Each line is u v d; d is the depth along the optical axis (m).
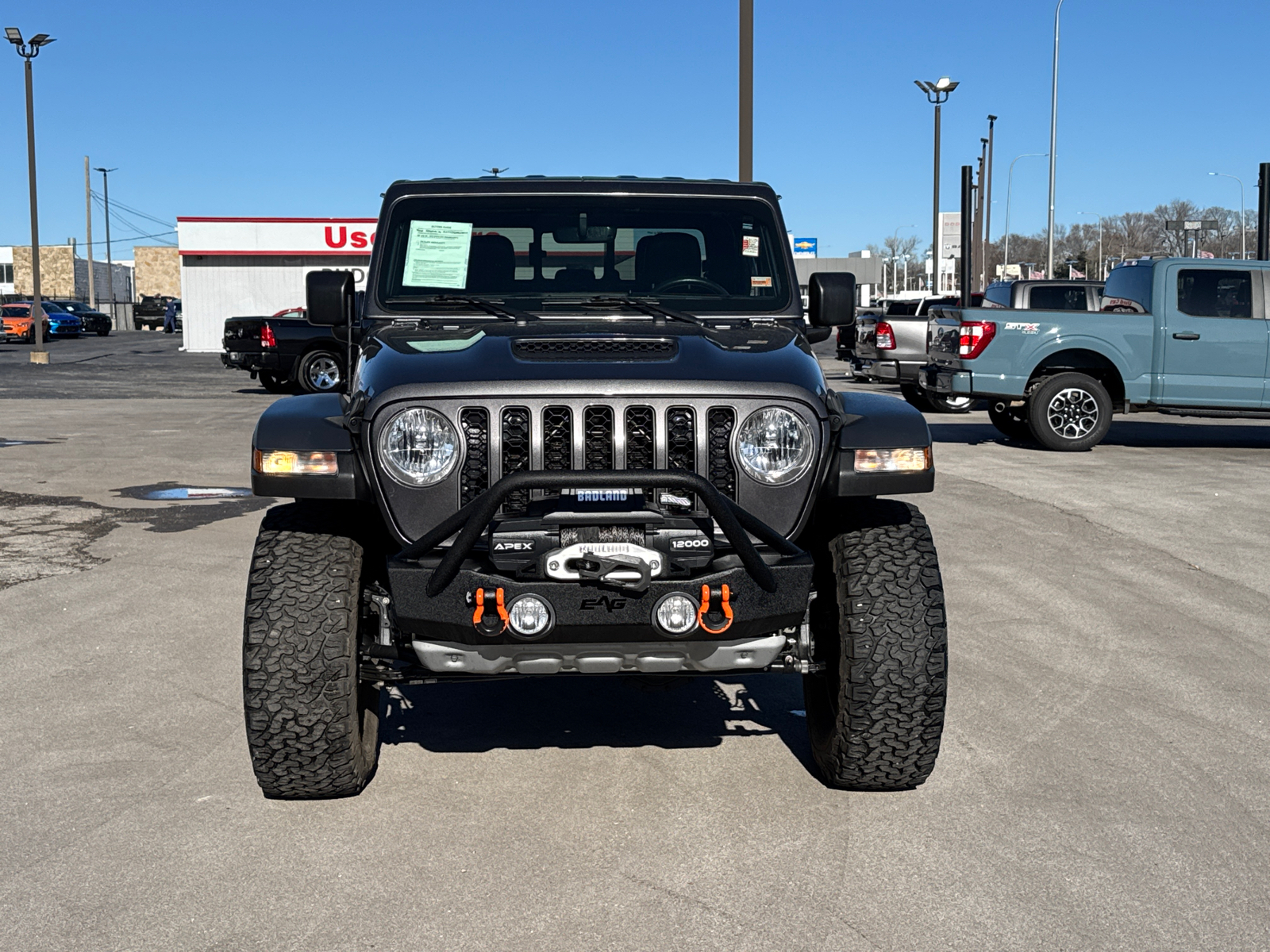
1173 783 4.21
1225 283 13.74
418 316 4.84
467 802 4.06
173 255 102.56
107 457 12.89
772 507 3.74
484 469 3.70
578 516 3.57
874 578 3.93
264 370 23.55
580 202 5.02
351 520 4.08
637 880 3.49
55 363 34.41
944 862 3.60
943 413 19.50
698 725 4.86
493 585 3.51
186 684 5.26
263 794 4.09
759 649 3.71
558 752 4.54
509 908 3.32
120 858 3.62
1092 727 4.77
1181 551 8.16
